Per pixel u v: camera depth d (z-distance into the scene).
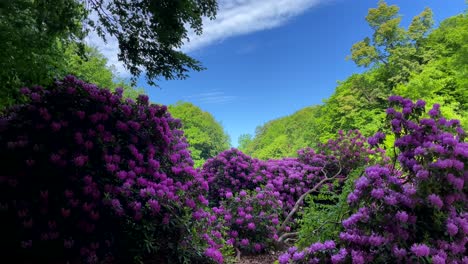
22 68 4.83
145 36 5.79
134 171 3.67
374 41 25.66
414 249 1.92
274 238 5.43
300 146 35.78
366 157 7.21
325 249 2.22
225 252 4.51
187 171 4.19
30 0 4.99
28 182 3.21
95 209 3.22
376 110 22.00
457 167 2.15
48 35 4.99
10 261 2.91
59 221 3.05
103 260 3.16
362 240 2.08
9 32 4.43
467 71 16.06
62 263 3.00
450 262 1.99
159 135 4.15
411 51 23.09
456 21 21.95
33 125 3.52
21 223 2.97
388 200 2.11
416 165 2.36
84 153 3.45
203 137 36.44
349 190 3.12
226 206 5.96
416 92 17.31
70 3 4.93
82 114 3.61
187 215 3.49
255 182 7.42
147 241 3.15
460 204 2.21
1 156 3.30
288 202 7.08
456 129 2.66
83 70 14.02
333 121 25.56
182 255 3.37
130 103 4.23
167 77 6.17
